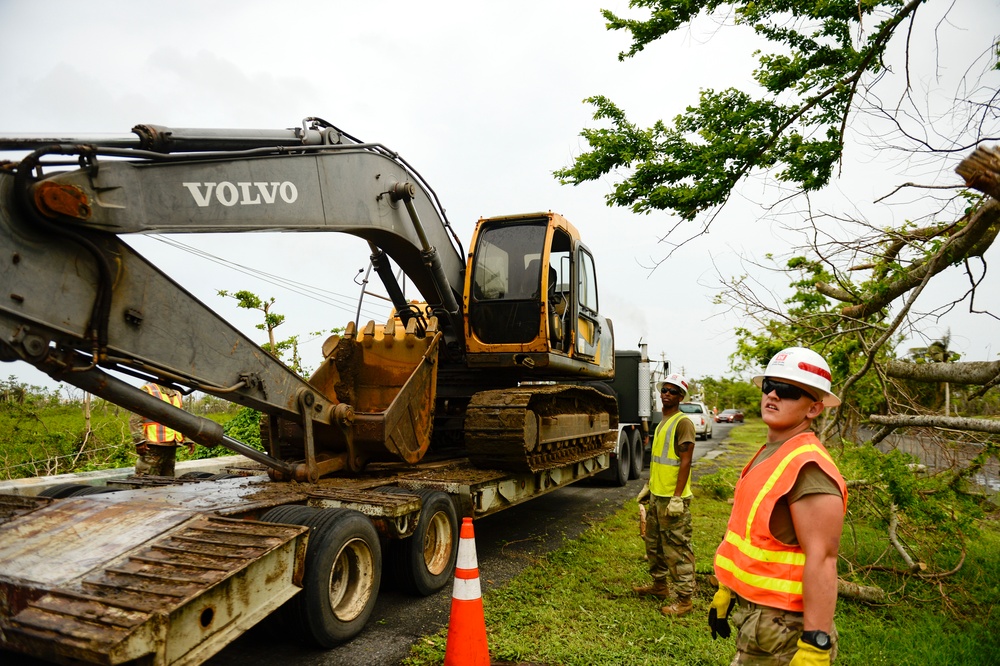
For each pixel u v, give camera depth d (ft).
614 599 17.22
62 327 10.84
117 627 8.89
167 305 12.87
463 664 12.00
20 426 32.27
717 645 13.91
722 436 93.81
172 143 12.76
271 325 40.91
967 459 19.16
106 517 12.45
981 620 16.38
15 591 10.21
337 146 16.80
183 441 22.27
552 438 23.43
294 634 13.25
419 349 22.25
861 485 19.42
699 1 16.03
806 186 15.88
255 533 11.69
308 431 17.19
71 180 10.83
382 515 14.98
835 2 14.82
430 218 22.02
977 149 7.89
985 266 14.42
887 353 21.04
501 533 24.88
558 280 26.68
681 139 16.57
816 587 6.96
